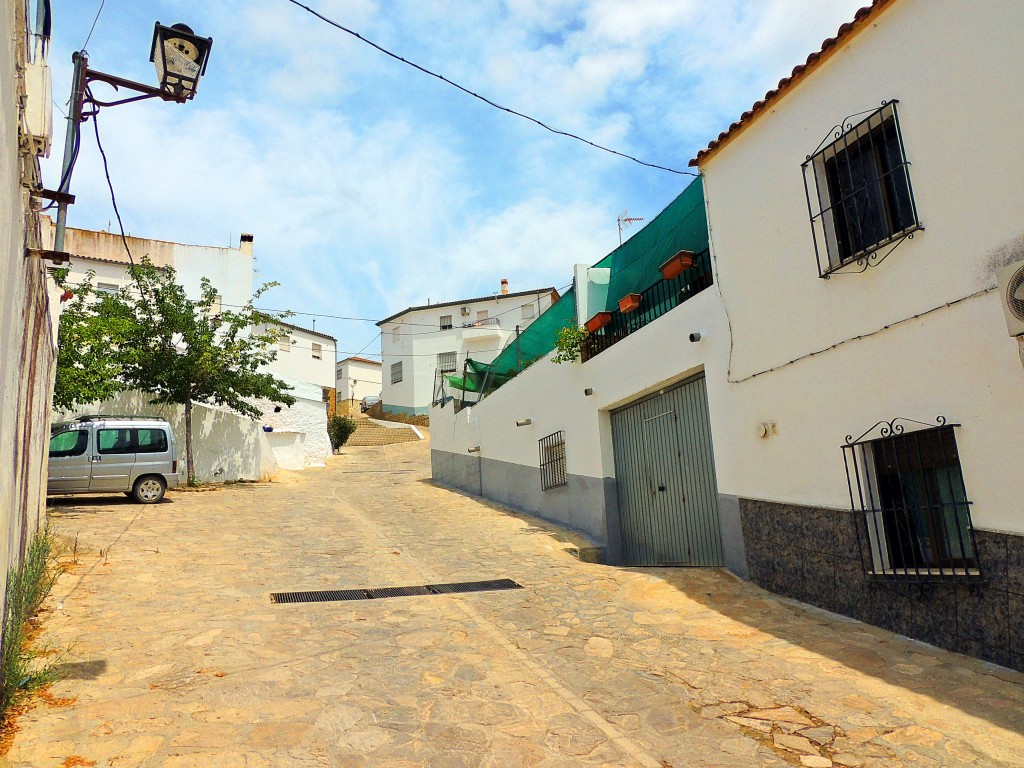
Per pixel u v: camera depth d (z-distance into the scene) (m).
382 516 13.59
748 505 7.84
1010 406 5.00
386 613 6.84
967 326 5.32
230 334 19.14
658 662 5.54
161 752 3.88
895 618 5.95
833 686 4.94
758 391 7.66
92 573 7.79
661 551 9.77
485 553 10.06
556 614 6.91
